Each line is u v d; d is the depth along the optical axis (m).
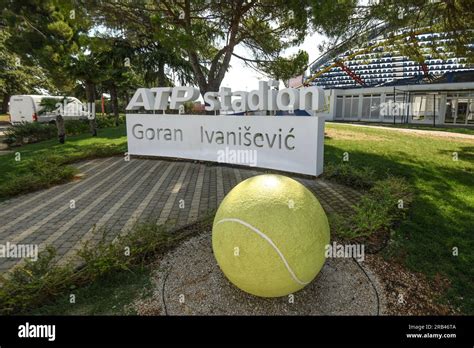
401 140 12.52
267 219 2.45
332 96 28.06
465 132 16.25
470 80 22.28
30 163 8.36
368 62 22.92
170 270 3.23
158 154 8.95
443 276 3.08
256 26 11.25
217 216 2.79
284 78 11.97
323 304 2.71
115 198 5.68
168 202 5.41
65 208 5.17
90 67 14.59
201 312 2.62
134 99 8.98
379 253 3.52
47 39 14.75
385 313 2.61
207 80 13.00
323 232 2.72
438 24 9.12
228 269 2.62
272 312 2.62
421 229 4.05
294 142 6.66
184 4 9.75
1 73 30.77
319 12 7.87
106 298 2.80
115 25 10.71
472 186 5.90
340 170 6.80
